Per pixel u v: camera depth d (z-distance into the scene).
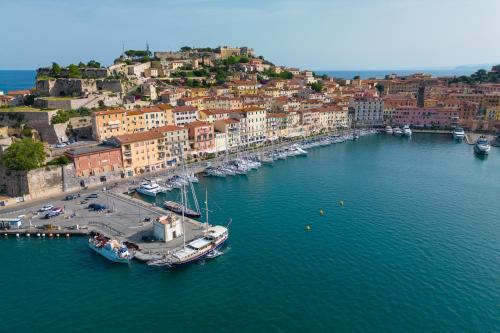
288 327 66.62
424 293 75.75
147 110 186.00
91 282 80.69
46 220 108.69
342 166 181.12
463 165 181.88
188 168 168.50
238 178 160.12
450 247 94.81
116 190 136.50
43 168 128.00
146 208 118.12
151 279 81.69
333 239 99.44
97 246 92.19
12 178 128.12
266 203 127.56
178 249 91.38
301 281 80.12
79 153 139.38
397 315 69.44
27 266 87.19
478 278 81.00
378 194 137.00
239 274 83.25
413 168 176.50
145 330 66.25
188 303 73.50
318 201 129.38
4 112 171.00
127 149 153.38
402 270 83.94
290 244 96.94
